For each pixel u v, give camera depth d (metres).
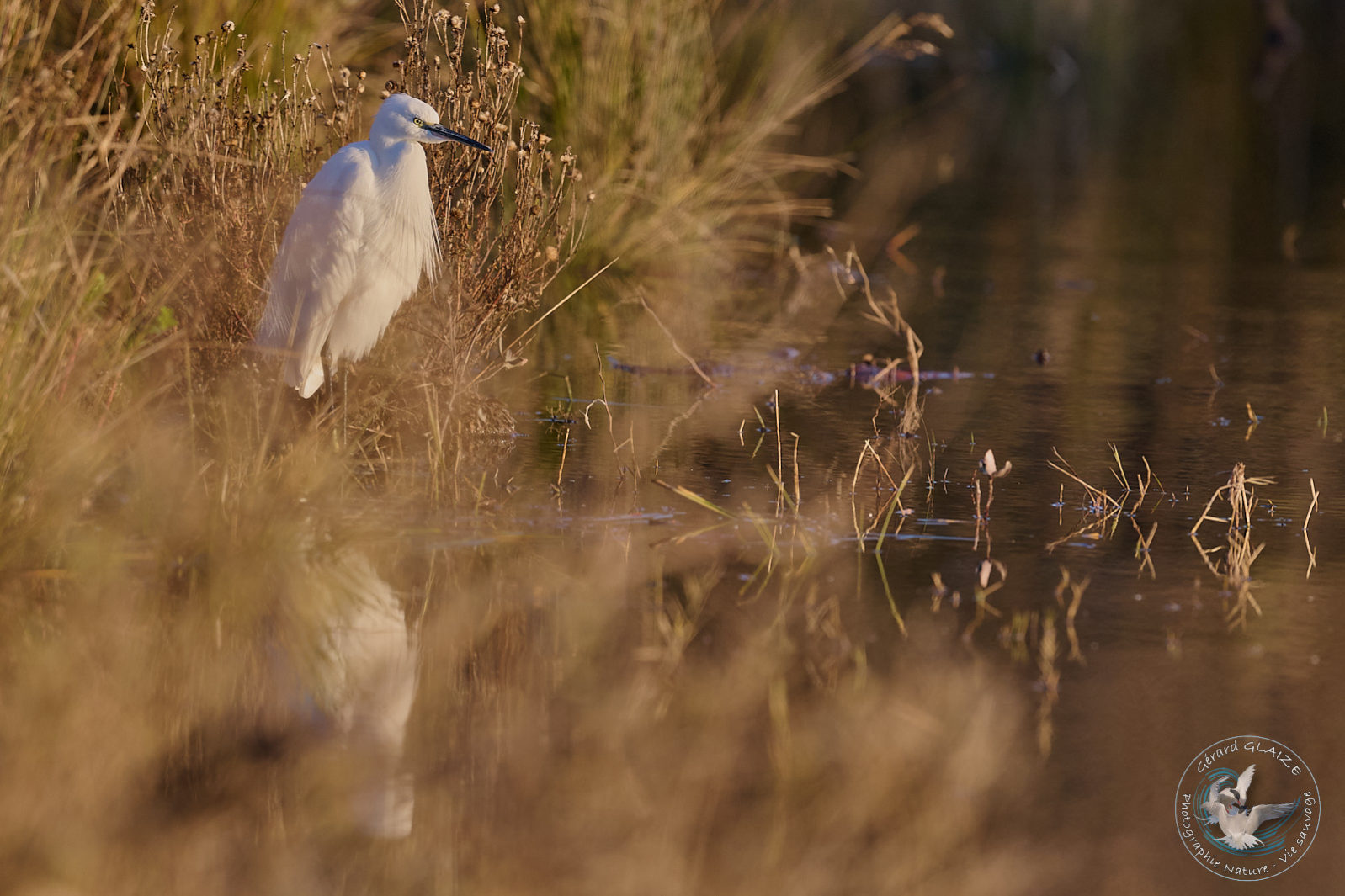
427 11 10.05
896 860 4.57
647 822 4.76
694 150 17.62
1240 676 5.86
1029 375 12.17
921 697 5.68
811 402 11.12
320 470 7.83
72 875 4.41
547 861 4.55
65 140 7.45
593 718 5.50
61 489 6.98
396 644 6.19
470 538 7.57
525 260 9.82
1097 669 5.94
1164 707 5.58
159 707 5.53
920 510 8.27
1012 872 4.52
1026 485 8.84
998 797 4.95
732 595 6.81
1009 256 18.50
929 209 22.14
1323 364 12.58
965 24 43.53
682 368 12.18
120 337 7.74
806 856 4.61
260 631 6.29
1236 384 11.80
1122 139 30.06
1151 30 51.00
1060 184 24.62
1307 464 9.36
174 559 6.99
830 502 8.39
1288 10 54.59
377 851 4.59
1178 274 17.28
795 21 20.66
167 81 9.56
